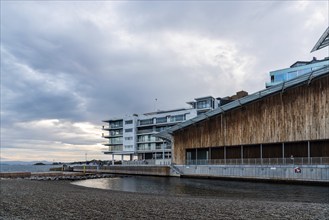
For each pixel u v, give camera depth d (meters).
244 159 51.09
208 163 56.56
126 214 14.13
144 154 106.31
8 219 13.04
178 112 97.94
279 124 48.84
